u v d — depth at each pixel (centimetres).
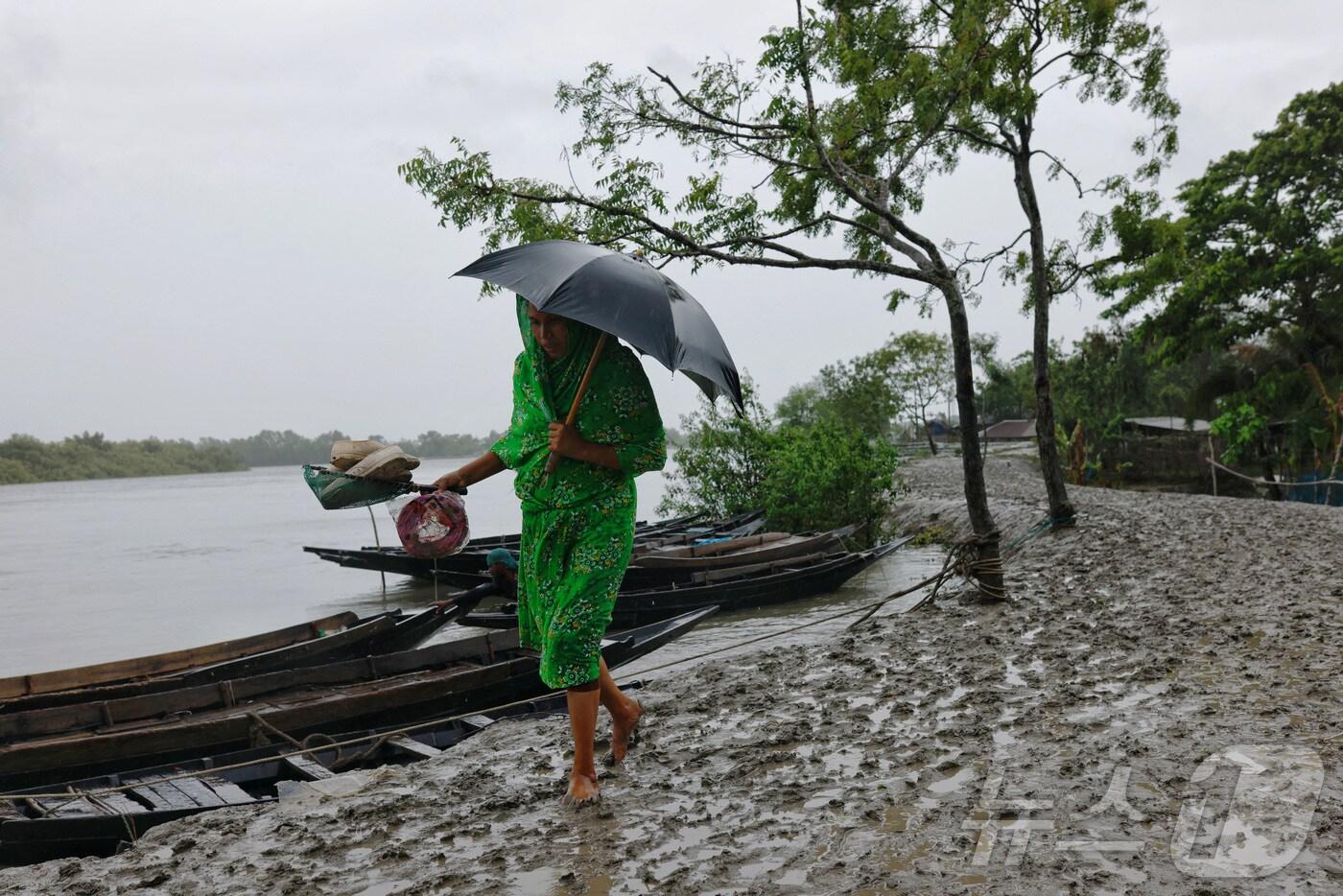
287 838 436
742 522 1950
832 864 365
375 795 489
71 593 2058
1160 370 4450
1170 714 532
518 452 429
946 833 387
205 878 397
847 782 457
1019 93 1082
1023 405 7456
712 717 592
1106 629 787
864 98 995
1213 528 1500
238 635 1536
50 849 507
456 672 822
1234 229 3362
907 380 5394
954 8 1026
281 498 8406
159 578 2291
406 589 1988
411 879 380
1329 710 518
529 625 450
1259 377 3462
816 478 1898
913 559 1897
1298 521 1580
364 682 853
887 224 1053
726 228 984
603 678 476
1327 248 3131
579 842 401
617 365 411
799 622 1275
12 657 1391
